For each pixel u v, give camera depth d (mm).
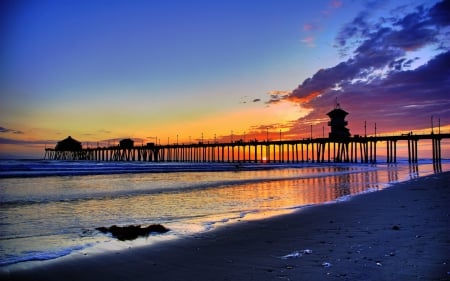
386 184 24812
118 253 6863
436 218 9500
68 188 21844
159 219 11289
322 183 26594
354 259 5777
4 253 6922
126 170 43688
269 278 5141
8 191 19703
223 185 25016
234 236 8336
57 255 6746
